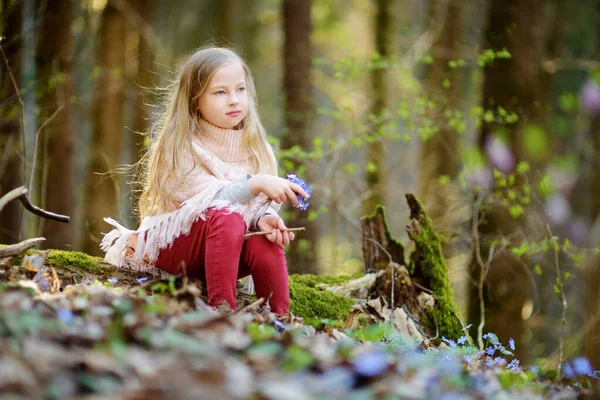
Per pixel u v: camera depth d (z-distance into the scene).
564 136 11.05
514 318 8.12
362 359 2.57
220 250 4.22
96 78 11.23
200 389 2.14
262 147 4.91
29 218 9.66
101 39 11.77
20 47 8.91
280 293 4.46
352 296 5.54
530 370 4.43
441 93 11.55
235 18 17.56
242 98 4.73
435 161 12.23
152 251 4.53
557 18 14.83
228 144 4.77
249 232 4.54
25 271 4.20
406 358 3.04
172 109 4.73
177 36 17.05
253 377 2.34
